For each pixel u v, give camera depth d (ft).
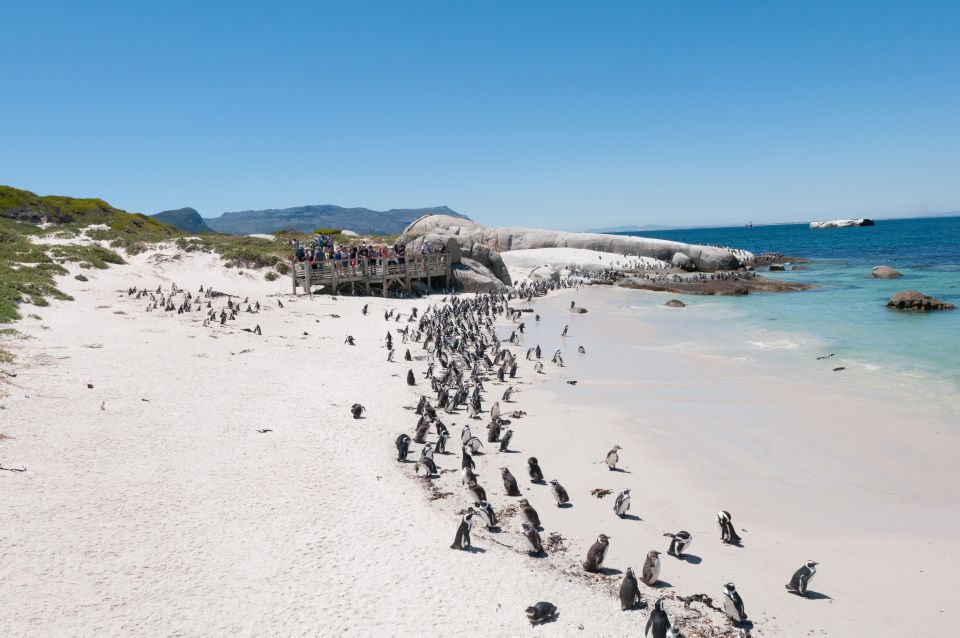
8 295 99.55
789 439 61.52
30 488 42.01
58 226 195.00
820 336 112.37
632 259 258.57
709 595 36.32
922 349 98.84
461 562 38.55
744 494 49.57
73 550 35.65
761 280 209.26
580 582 37.32
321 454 54.08
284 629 31.14
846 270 252.21
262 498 44.88
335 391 74.28
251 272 171.53
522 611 33.96
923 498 48.44
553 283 210.18
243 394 69.46
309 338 105.50
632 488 50.60
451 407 69.77
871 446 59.26
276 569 36.22
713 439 61.72
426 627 32.04
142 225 239.71
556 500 47.62
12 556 34.19
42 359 73.56
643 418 68.18
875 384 79.77
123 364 76.07
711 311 151.43
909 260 291.58
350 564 37.42
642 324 134.41
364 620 32.30
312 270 160.86
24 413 55.21
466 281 192.54
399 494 47.67
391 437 60.23
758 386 80.69
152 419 58.34
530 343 114.21
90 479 44.70
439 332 107.24
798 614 34.55
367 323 125.70
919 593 36.27
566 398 76.38
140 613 31.17
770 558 40.19
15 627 28.89
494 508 46.57
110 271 147.64
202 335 97.60
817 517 45.62
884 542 41.98
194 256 171.73
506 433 58.54
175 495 43.93
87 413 57.72
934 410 68.85
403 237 229.25
